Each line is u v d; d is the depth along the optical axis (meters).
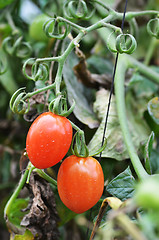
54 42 0.51
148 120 0.50
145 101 0.52
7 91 0.57
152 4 0.60
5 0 0.60
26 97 0.37
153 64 0.63
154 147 0.50
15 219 0.44
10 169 0.60
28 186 0.43
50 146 0.34
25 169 0.43
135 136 0.47
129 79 0.53
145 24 0.56
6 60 0.55
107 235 0.36
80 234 0.55
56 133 0.34
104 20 0.42
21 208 0.45
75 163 0.36
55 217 0.44
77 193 0.35
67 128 0.35
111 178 0.45
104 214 0.41
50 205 0.43
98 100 0.49
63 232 0.55
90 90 0.52
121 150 0.45
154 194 0.26
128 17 0.43
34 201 0.41
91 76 0.51
